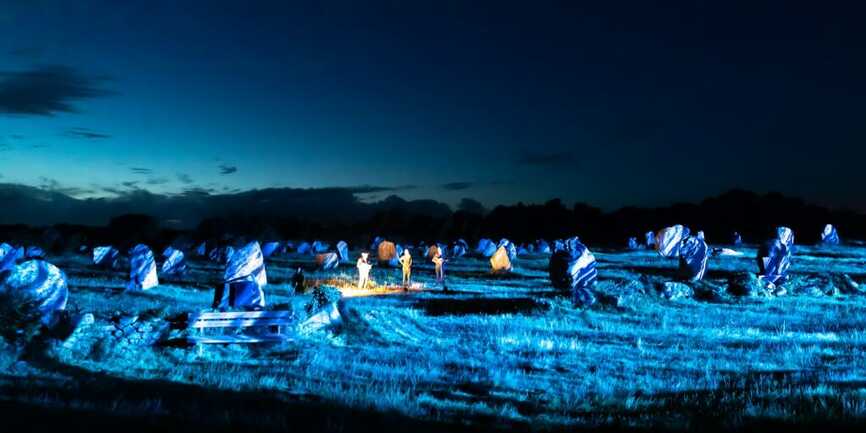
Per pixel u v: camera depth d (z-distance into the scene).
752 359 15.51
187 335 16.28
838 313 23.84
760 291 27.55
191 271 42.12
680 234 33.03
